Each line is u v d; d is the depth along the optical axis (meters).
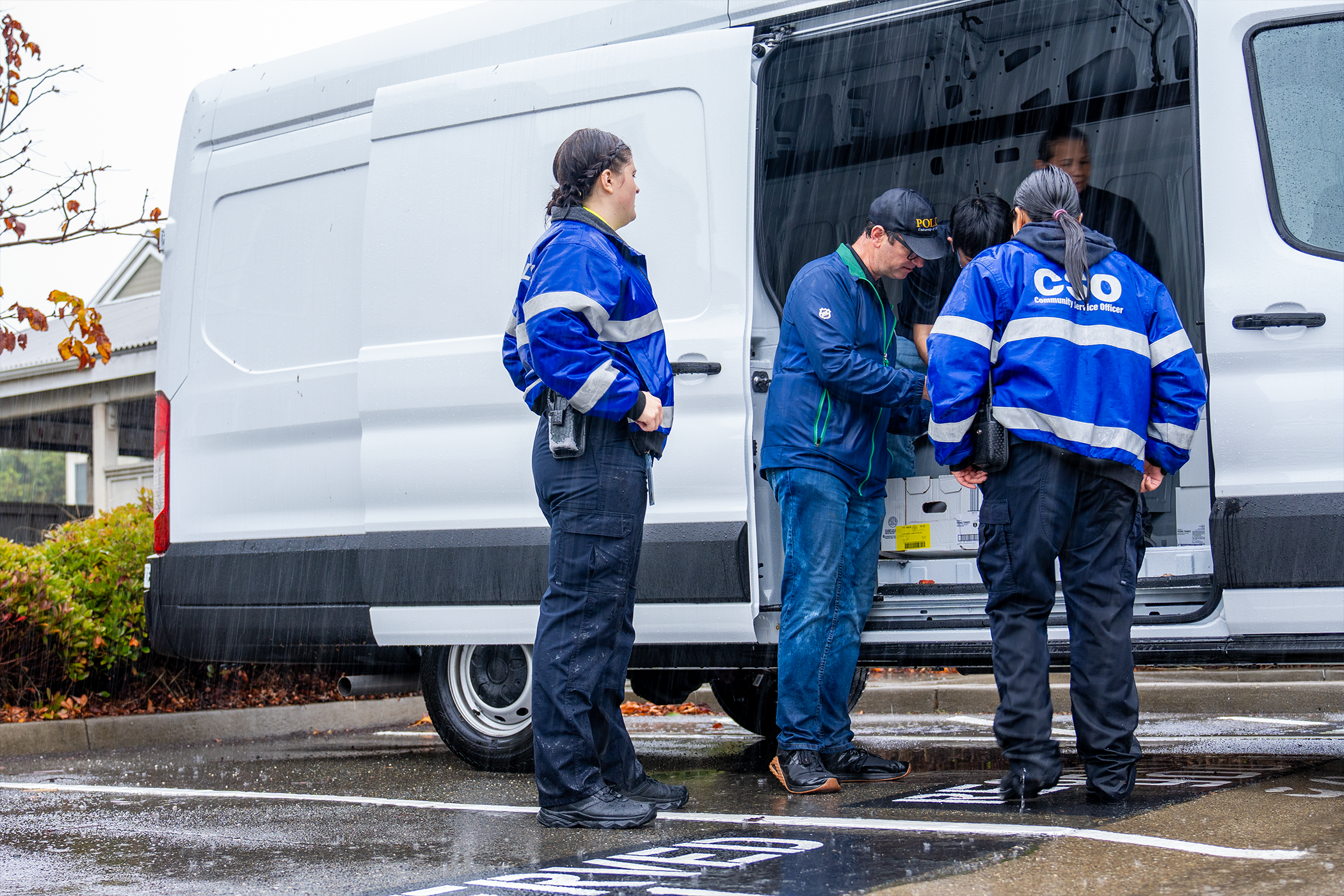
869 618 4.09
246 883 2.80
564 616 3.35
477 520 4.39
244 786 4.50
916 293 5.28
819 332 3.70
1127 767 3.24
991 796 3.48
